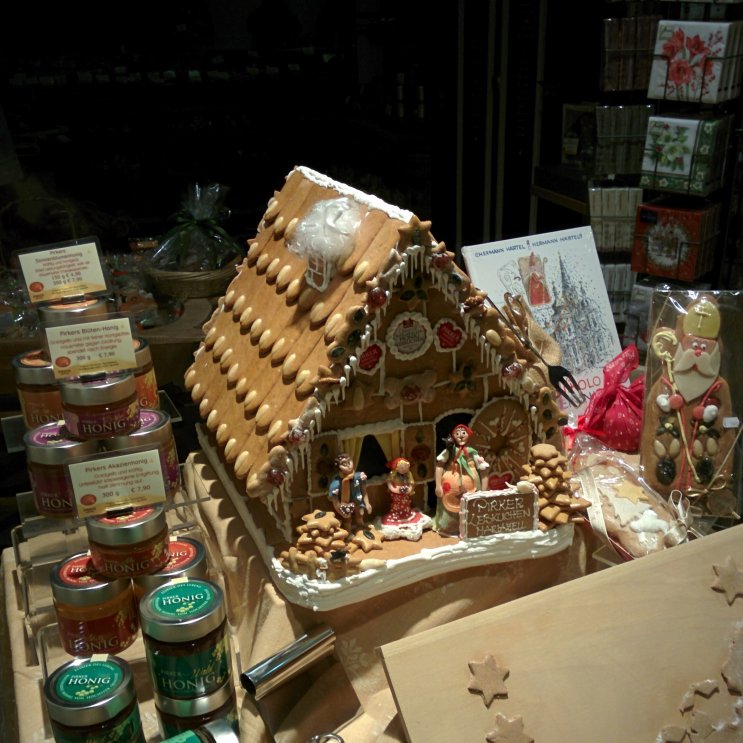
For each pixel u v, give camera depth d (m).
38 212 1.76
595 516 1.30
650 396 1.44
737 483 1.43
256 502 1.25
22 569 1.25
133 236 1.95
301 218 1.34
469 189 2.38
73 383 1.16
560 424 1.26
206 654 1.00
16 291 1.73
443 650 0.96
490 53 2.22
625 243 1.94
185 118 1.73
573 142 2.14
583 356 1.67
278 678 1.06
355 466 1.17
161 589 1.04
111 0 1.57
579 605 1.03
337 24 1.78
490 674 0.95
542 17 2.18
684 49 1.67
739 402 1.44
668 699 0.99
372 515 1.24
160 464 1.11
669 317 1.44
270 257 1.38
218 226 1.89
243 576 1.25
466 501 1.15
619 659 1.00
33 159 1.69
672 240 1.77
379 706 1.14
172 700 1.01
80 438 1.16
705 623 1.06
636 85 1.83
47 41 1.57
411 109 2.00
